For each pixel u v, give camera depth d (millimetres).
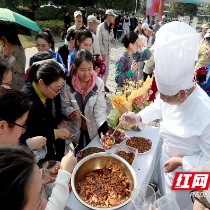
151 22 12227
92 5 18266
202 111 1315
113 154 1552
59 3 15156
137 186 1310
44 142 1448
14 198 561
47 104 1744
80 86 1949
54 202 973
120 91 2162
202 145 1369
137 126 2096
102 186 1401
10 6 14336
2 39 2633
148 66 4156
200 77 2518
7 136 1104
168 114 1570
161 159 1847
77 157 1653
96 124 2137
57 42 10273
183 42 1183
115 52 8875
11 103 1074
